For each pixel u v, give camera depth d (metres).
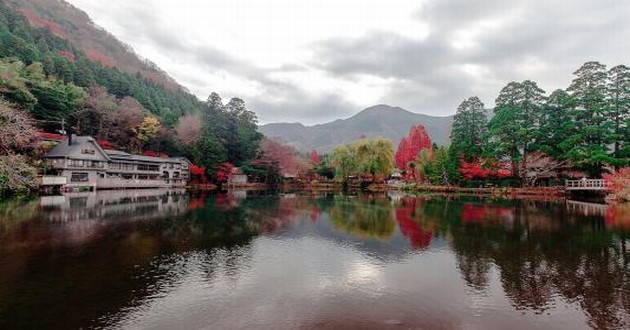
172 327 9.49
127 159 66.50
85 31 194.50
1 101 39.19
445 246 19.02
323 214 31.81
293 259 16.27
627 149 46.47
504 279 13.62
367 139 78.06
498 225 25.50
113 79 103.56
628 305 11.18
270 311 10.54
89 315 10.16
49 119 66.56
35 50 82.25
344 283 13.04
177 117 101.75
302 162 100.06
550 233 22.47
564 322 10.03
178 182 77.44
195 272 14.14
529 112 57.66
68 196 43.78
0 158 36.53
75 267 14.55
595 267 15.17
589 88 50.81
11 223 23.58
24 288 12.16
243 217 29.38
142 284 12.68
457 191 63.31
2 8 96.94
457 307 10.98
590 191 44.84
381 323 9.85
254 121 110.38
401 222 27.09
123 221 25.70
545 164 53.12
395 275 14.04
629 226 24.78
